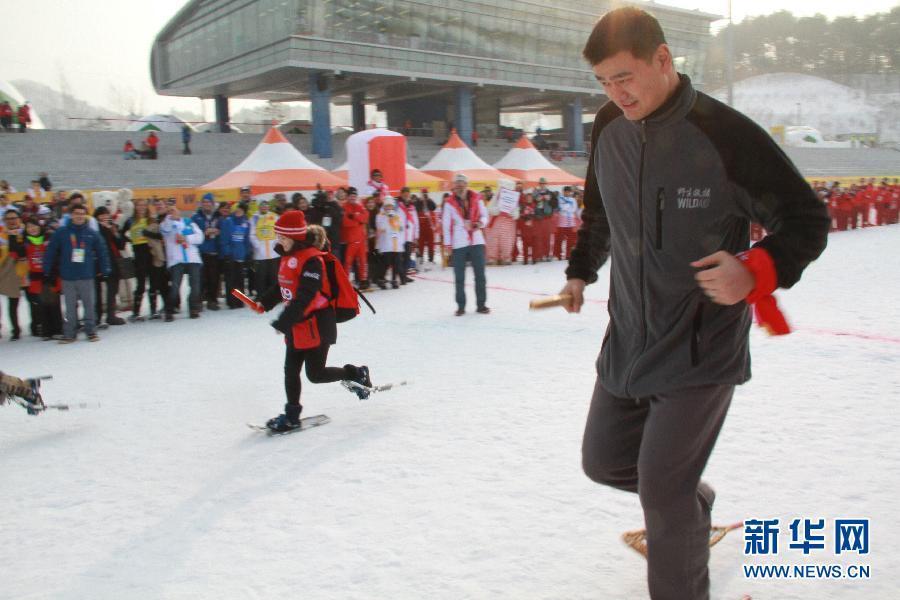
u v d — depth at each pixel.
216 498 3.59
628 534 2.73
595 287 10.78
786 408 4.52
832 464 3.56
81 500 3.66
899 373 5.27
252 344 7.78
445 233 8.86
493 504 3.31
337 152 35.31
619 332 2.16
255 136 34.00
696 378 1.94
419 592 2.57
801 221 1.69
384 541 3.00
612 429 2.19
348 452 4.16
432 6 35.81
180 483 3.83
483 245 8.94
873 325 7.16
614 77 1.81
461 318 8.73
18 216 8.78
